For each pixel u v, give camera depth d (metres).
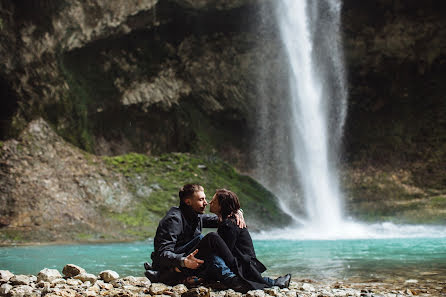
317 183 19.31
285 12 18.34
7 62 12.87
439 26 18.11
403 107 19.59
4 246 7.99
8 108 13.25
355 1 18.31
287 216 14.25
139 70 17.77
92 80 16.47
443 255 5.89
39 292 3.04
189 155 15.78
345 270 4.61
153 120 18.39
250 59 19.30
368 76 19.78
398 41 18.59
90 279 3.51
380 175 18.73
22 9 12.77
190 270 3.49
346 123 20.23
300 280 4.04
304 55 19.36
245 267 3.42
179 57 18.77
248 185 15.80
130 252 6.88
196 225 3.73
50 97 14.15
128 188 12.68
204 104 19.69
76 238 9.52
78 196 11.47
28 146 12.40
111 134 17.14
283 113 20.34
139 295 3.12
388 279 3.95
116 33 15.96
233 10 17.73
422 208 15.62
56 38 13.95
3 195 10.54
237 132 20.20
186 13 17.47
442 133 18.47
